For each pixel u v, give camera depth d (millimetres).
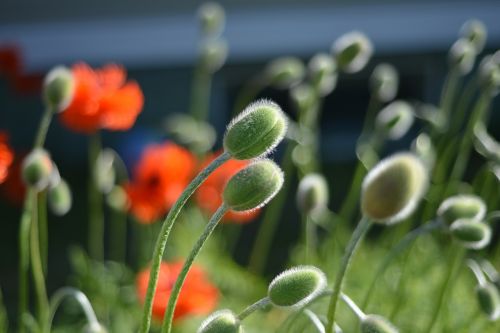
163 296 979
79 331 1117
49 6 2707
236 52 2729
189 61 2738
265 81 2719
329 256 1182
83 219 2051
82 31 2727
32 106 2645
